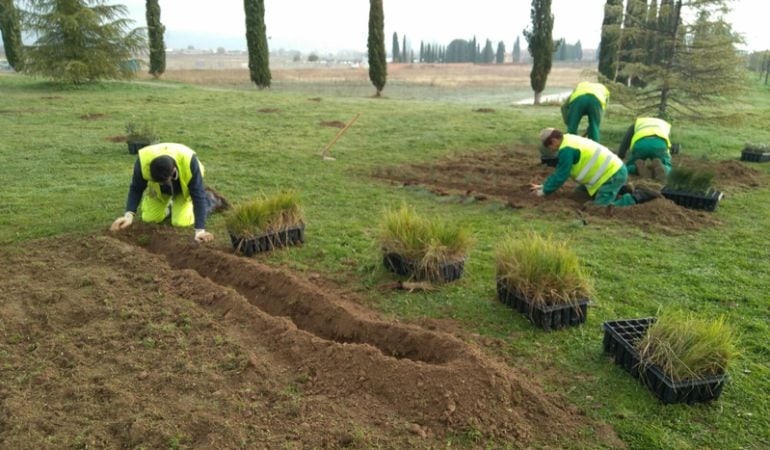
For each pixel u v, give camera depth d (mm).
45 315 3803
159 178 4836
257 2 24547
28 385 3047
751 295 4254
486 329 3775
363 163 9078
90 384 3053
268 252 5102
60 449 2549
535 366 3332
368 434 2668
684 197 6703
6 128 11555
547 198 7020
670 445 2660
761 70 31438
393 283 4422
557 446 2658
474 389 2887
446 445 2633
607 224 5980
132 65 21922
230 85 30000
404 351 3502
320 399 2930
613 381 3180
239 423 2730
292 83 35375
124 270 4602
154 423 2715
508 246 4277
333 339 3791
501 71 65812
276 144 10539
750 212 6551
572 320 3789
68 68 19328
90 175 7977
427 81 41031
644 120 8305
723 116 11188
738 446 2656
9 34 26547
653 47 11570
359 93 27875
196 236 5137
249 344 3488
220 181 7727
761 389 3098
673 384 2910
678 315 3762
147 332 3584
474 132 11984
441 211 6488
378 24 24438
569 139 6480
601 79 11727
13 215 6090
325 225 5895
